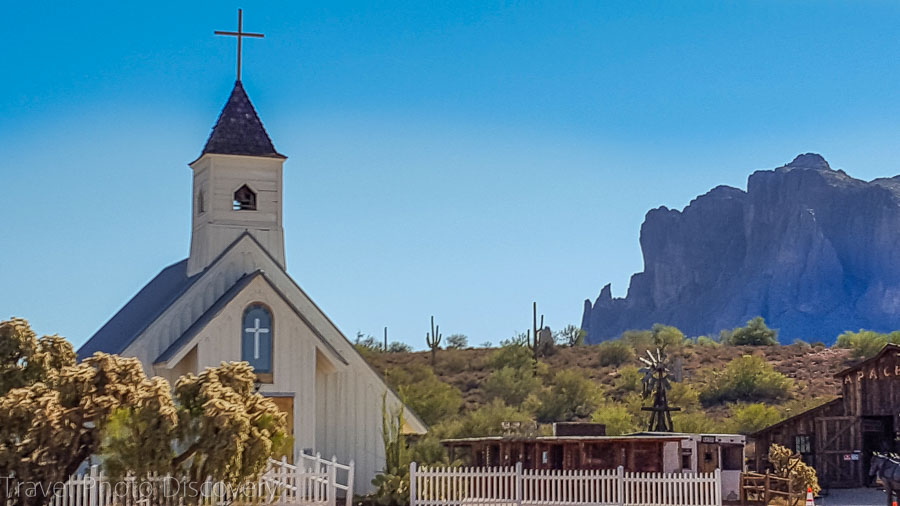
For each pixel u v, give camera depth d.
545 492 54.03
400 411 60.19
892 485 58.75
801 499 63.41
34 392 38.94
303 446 57.16
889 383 77.44
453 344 192.00
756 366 145.75
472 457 68.56
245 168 61.69
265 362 57.06
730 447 65.38
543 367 159.00
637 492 53.56
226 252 59.53
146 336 57.50
